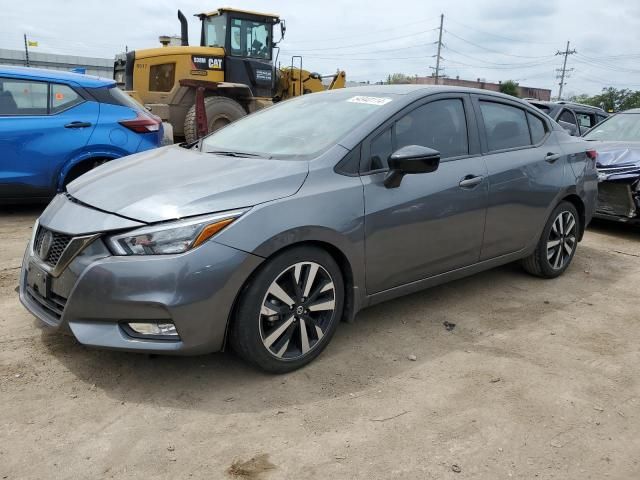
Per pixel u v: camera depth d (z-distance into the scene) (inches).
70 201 125.0
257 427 105.0
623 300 180.2
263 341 117.4
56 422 104.3
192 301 106.8
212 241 108.3
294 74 506.6
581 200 197.9
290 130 149.2
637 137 283.9
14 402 109.6
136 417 106.8
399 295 146.0
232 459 96.2
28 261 126.9
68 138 245.1
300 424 106.4
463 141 159.0
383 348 138.9
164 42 492.4
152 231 107.3
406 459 97.7
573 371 131.0
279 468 94.3
